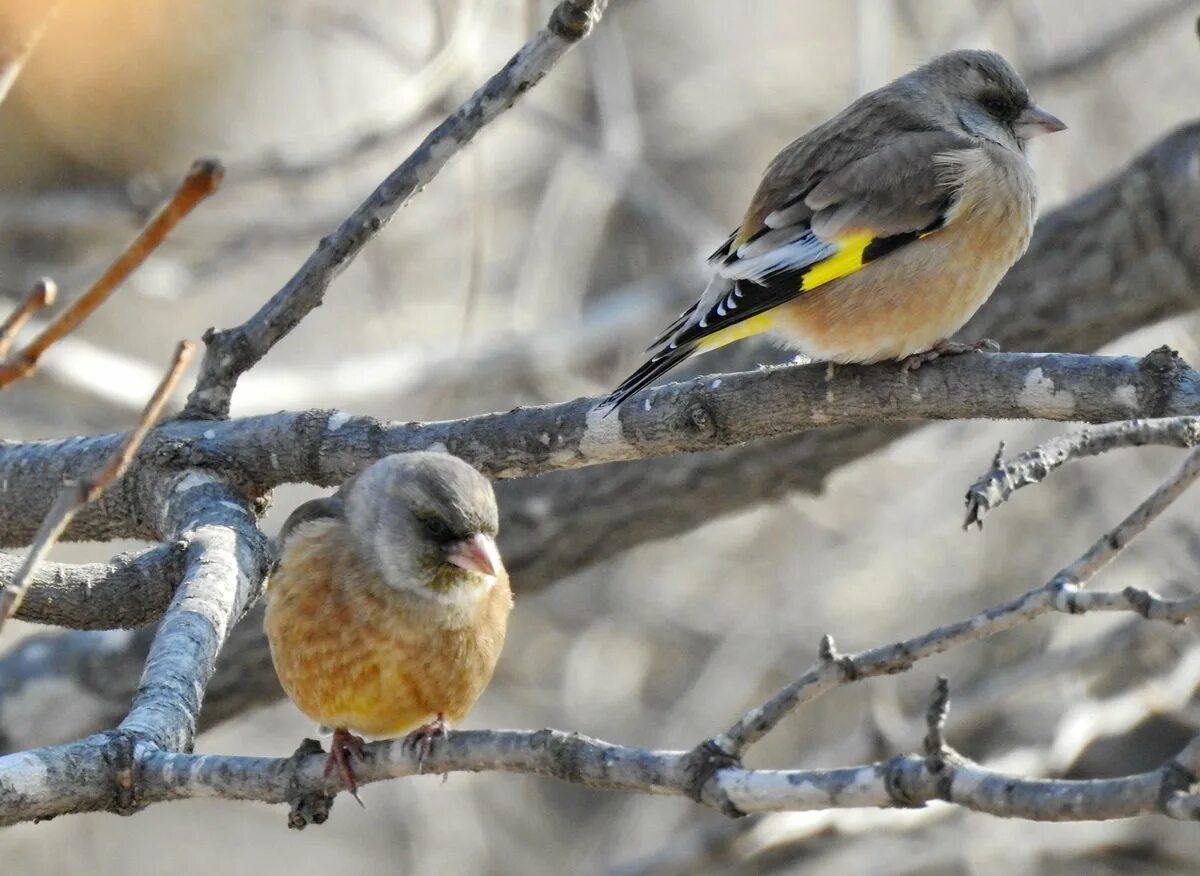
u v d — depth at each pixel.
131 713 6.47
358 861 17.00
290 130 19.19
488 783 16.97
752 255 8.49
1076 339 11.11
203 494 8.23
